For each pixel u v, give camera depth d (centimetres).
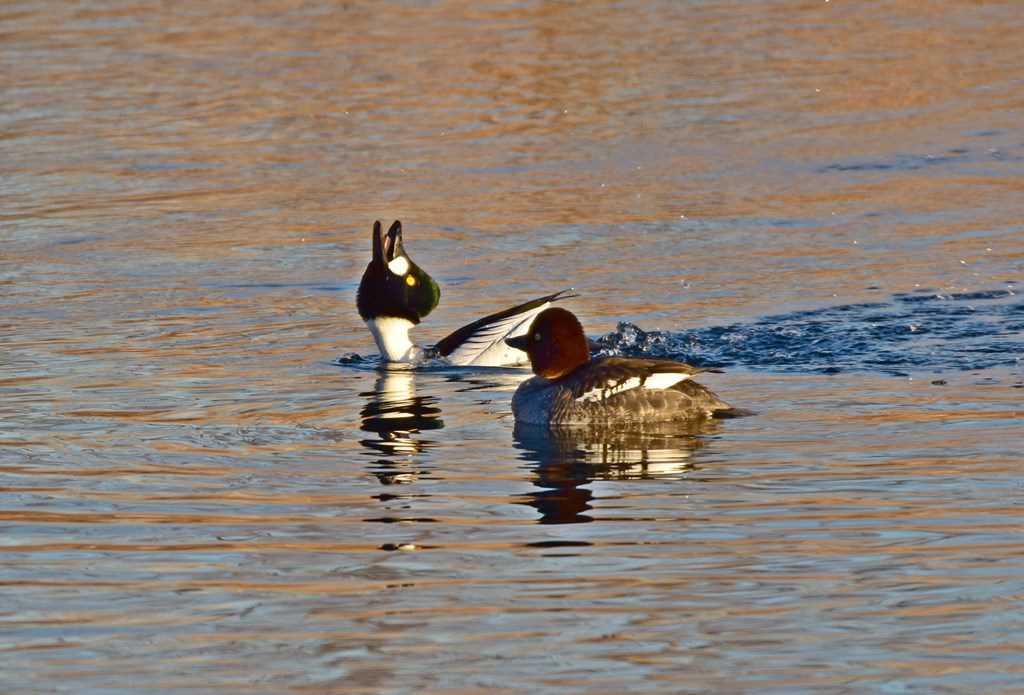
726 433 1259
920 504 1055
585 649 830
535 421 1328
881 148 2638
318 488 1134
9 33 3847
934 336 1573
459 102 3075
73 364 1545
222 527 1045
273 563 973
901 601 883
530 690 782
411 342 1639
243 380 1493
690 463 1177
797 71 3300
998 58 3381
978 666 796
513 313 1592
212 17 4009
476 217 2245
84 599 917
